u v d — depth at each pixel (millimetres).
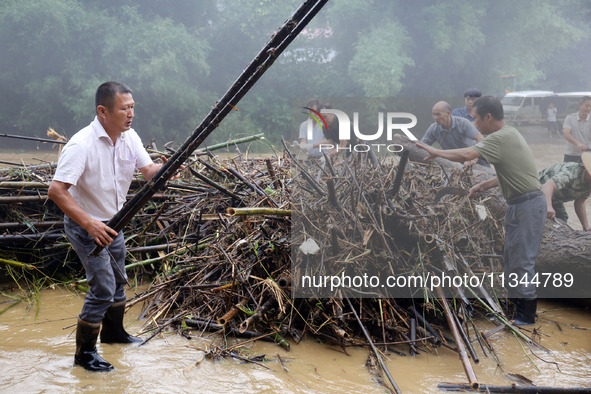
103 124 2938
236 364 3031
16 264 4234
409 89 20422
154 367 2959
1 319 3664
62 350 3156
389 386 2816
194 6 20594
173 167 2688
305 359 3127
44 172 4934
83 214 2779
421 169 4293
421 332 3396
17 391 2658
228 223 3939
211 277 3811
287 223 3734
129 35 17844
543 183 4516
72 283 4188
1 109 18359
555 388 2760
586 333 3662
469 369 2818
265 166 5031
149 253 4535
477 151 3762
